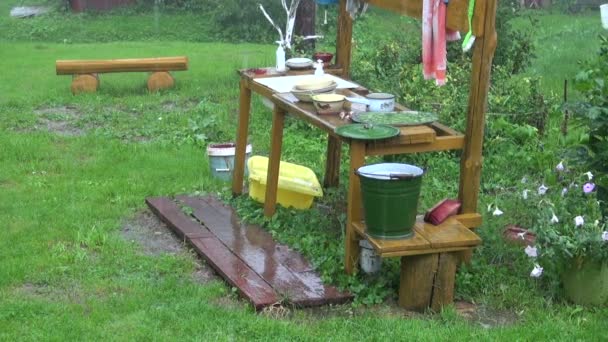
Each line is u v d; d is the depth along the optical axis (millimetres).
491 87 9203
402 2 6199
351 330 4965
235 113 10672
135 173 8266
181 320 5070
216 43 19562
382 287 5469
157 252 6332
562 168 6137
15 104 11367
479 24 5277
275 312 5199
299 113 6066
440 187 7590
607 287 5270
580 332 4930
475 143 5516
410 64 10164
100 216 7059
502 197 7180
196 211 7039
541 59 13867
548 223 5312
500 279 5566
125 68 12109
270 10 20219
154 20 21891
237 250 6113
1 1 24797
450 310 5180
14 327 4988
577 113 5574
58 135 9719
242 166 7375
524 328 4977
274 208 6777
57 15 22375
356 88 6574
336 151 7387
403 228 5176
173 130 9977
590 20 18828
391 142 5414
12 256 6109
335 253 5832
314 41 13453
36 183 7926
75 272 5840
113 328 4973
